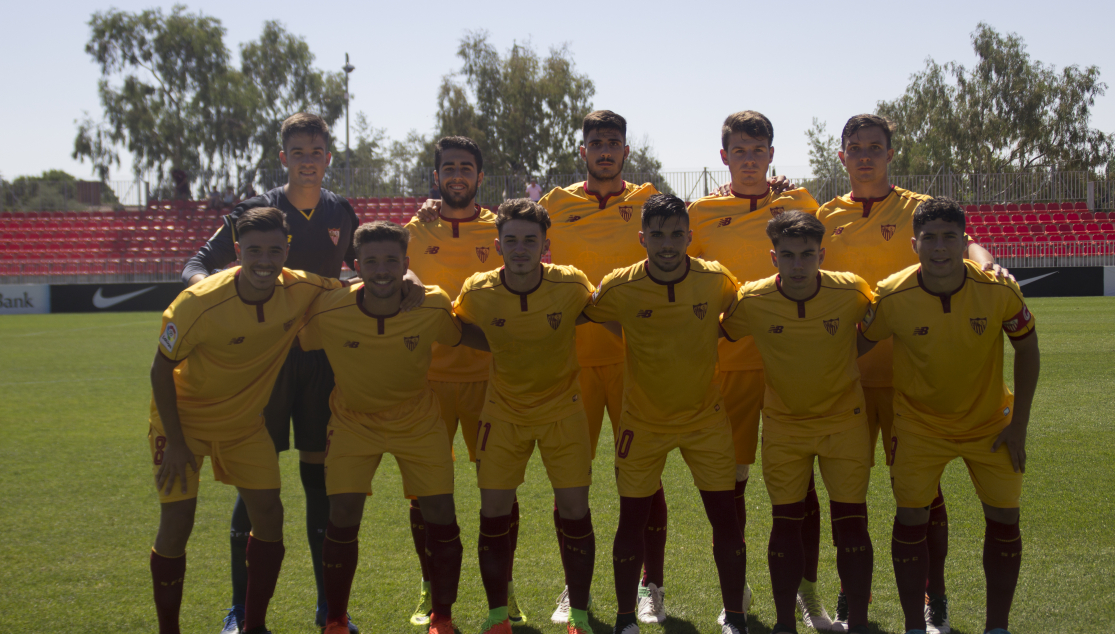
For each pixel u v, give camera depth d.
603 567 4.27
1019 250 23.02
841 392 3.36
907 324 3.20
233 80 41.94
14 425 7.93
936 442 3.28
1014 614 3.49
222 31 42.91
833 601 3.82
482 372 3.94
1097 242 22.56
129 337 16.03
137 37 41.69
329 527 3.37
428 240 4.16
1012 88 40.53
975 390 3.22
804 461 3.38
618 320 3.45
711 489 3.41
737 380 3.94
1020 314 3.14
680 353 3.37
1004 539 3.25
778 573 3.30
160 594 3.24
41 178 47.38
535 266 3.35
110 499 5.48
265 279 3.24
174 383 3.39
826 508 5.18
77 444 7.11
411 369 3.40
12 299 22.36
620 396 4.08
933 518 3.50
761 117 4.11
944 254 3.03
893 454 3.41
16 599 3.84
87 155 42.34
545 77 39.75
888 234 3.87
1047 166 40.50
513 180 28.14
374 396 3.41
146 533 4.79
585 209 4.25
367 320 3.33
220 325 3.25
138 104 41.97
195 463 3.32
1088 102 40.38
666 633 3.48
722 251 4.11
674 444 3.45
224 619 3.62
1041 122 40.59
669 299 3.30
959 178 27.66
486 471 3.48
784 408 3.43
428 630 3.51
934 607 3.51
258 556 3.38
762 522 4.87
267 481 3.37
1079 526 4.54
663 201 3.18
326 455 3.46
